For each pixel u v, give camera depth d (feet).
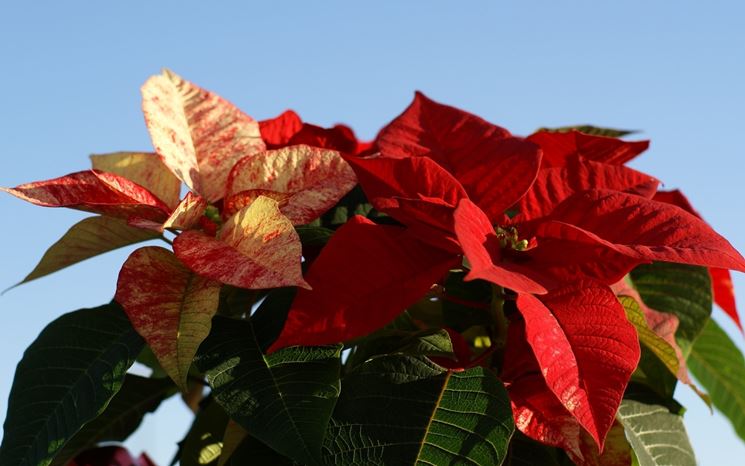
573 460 3.58
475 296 3.93
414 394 3.45
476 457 3.37
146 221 3.56
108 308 3.63
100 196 3.67
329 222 3.96
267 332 3.57
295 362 3.46
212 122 3.89
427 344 3.68
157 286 3.51
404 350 3.67
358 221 3.50
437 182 3.57
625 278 4.03
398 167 3.58
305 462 3.29
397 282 3.46
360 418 3.43
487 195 3.70
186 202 3.56
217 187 3.83
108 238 3.72
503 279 3.22
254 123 3.94
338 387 3.40
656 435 3.83
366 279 3.45
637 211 3.56
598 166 3.80
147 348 4.42
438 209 3.46
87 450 4.20
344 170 3.76
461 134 3.81
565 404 3.29
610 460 3.60
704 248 3.41
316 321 3.40
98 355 3.53
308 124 4.22
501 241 3.58
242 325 3.61
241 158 3.83
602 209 3.59
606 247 3.51
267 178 3.75
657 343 3.75
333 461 3.39
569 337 3.40
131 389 3.97
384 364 3.49
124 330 3.58
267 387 3.41
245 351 3.51
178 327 3.45
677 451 3.84
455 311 3.93
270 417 3.35
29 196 3.56
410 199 3.46
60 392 3.47
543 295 3.49
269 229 3.44
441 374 3.48
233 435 3.64
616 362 3.34
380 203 3.55
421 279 3.47
